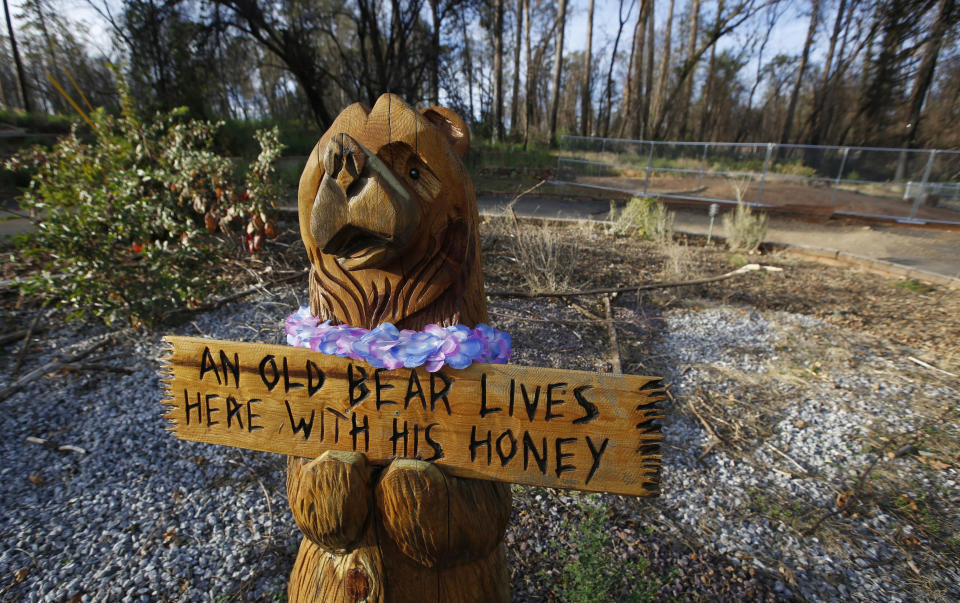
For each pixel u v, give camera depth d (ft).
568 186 48.26
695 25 79.20
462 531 3.76
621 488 3.60
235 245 19.80
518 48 85.40
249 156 40.01
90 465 9.53
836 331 17.03
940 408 12.51
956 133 54.19
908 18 56.85
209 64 47.73
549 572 7.52
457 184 3.58
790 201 40.50
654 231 29.01
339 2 52.54
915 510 9.32
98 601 6.93
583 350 14.69
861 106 66.08
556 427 3.61
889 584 7.80
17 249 17.02
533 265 19.93
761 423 11.84
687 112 94.48
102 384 11.91
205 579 7.33
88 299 13.60
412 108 3.45
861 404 12.66
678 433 11.38
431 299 3.75
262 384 4.00
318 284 4.01
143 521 8.37
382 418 3.82
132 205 14.66
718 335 16.42
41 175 17.42
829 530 8.81
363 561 3.92
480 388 3.66
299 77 50.83
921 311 18.83
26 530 8.03
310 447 3.99
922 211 35.78
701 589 7.41
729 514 9.09
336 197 3.25
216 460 9.90
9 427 10.25
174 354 4.16
